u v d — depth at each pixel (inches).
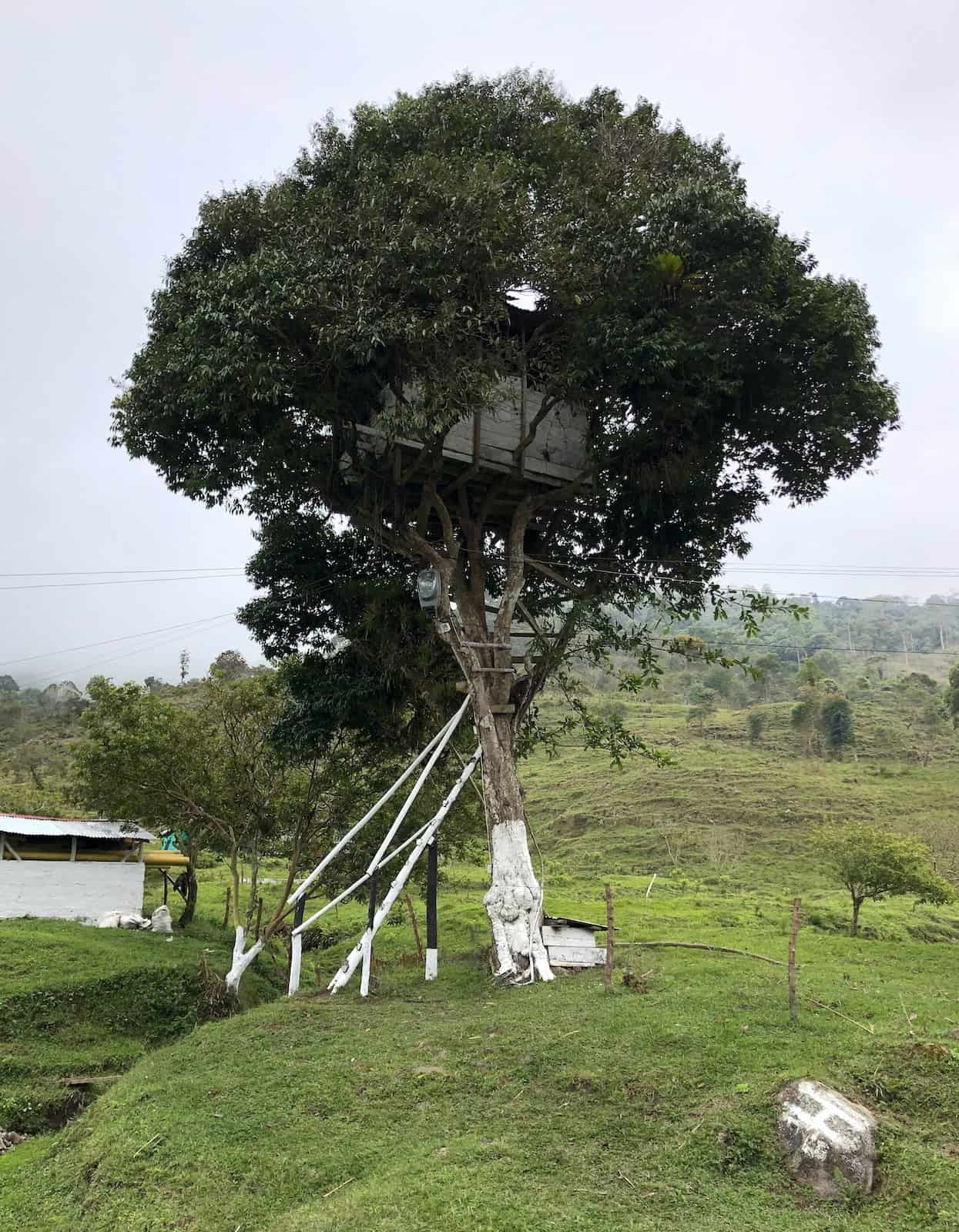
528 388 653.9
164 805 908.6
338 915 1227.2
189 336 529.0
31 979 653.3
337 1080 361.7
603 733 743.7
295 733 754.2
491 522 757.9
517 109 619.8
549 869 1738.4
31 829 962.1
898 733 2893.7
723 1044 339.9
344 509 668.1
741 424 622.8
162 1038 635.5
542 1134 296.4
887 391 604.7
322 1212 259.8
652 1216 244.8
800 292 547.8
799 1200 251.9
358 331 502.6
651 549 719.1
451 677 713.6
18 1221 313.6
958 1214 234.2
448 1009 479.2
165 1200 289.6
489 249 514.0
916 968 637.3
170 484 652.1
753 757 2714.1
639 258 532.4
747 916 1122.7
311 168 624.4
